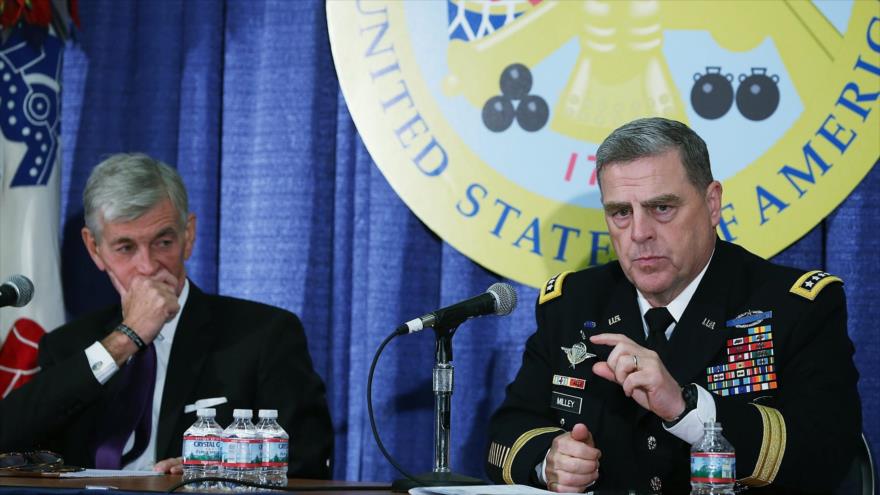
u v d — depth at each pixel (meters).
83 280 4.30
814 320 2.93
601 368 2.56
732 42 3.88
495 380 3.99
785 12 3.86
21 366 3.98
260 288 4.14
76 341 3.59
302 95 4.17
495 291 2.81
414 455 3.99
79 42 4.39
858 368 3.79
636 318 3.07
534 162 3.95
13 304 3.17
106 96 4.36
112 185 3.47
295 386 3.51
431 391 4.01
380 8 4.04
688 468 2.91
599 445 2.99
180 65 4.33
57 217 4.13
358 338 4.06
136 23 4.38
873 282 3.82
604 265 3.32
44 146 4.11
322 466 3.44
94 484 2.50
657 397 2.51
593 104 3.94
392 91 4.02
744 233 3.84
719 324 2.97
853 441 2.79
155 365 3.45
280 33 4.20
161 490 2.33
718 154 3.87
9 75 4.09
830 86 3.83
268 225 4.16
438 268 4.07
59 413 3.19
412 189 3.99
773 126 3.85
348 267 4.13
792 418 2.72
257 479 2.60
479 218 3.96
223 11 4.32
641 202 2.88
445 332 2.75
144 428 3.39
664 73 3.91
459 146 3.98
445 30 4.01
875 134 3.80
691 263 2.95
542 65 3.96
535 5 3.98
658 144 2.89
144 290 3.36
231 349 3.53
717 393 2.92
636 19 3.93
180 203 3.57
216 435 2.73
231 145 4.25
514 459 2.90
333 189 4.18
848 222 3.85
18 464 2.87
